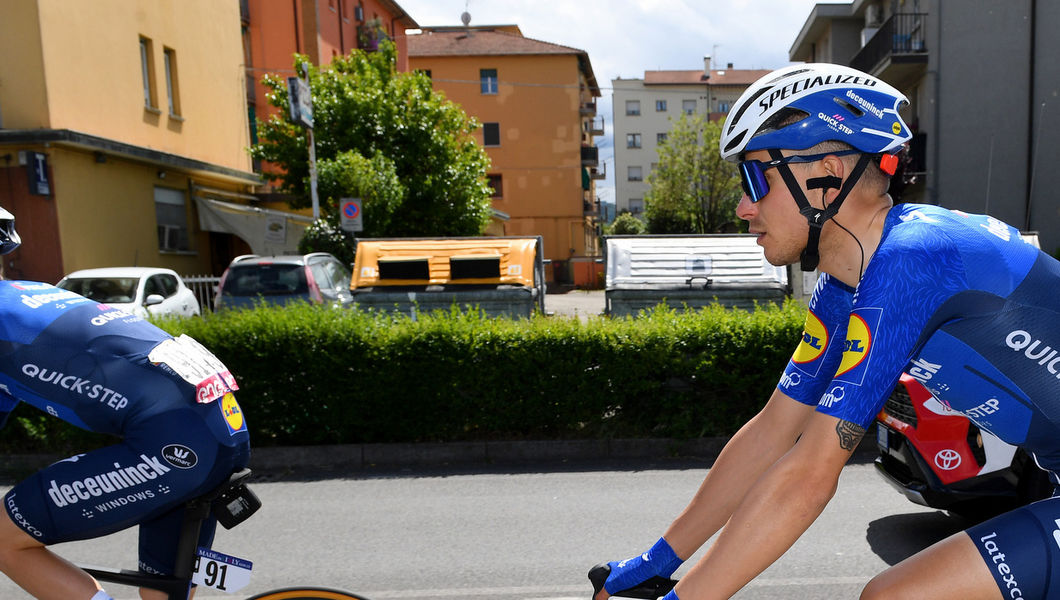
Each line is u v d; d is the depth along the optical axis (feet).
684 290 30.83
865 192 5.08
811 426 4.68
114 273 39.88
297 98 52.21
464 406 21.58
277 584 12.80
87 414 6.89
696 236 32.73
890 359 4.58
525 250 32.91
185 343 7.43
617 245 32.40
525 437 21.77
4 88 45.27
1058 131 60.13
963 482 13.10
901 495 16.81
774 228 5.18
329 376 21.45
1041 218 61.11
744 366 21.27
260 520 16.30
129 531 15.56
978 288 4.69
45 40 45.16
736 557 4.55
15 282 7.23
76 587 6.81
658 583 6.03
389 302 32.17
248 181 67.67
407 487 18.74
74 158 47.57
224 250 67.31
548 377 21.49
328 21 97.81
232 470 7.34
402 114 73.82
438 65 139.23
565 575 12.87
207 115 64.44
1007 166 62.08
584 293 119.34
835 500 16.56
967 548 4.72
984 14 61.93
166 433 6.82
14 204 46.01
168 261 57.77
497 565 13.37
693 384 21.56
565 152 139.13
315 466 21.24
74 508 6.80
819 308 6.01
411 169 74.18
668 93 248.52
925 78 64.90
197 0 63.10
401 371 21.44
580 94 144.25
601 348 21.30
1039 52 60.70
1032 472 12.87
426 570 13.20
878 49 71.77
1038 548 4.62
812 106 4.94
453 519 16.03
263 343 21.47
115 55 51.83
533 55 138.00
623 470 19.79
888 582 4.83
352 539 14.90
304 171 69.36
